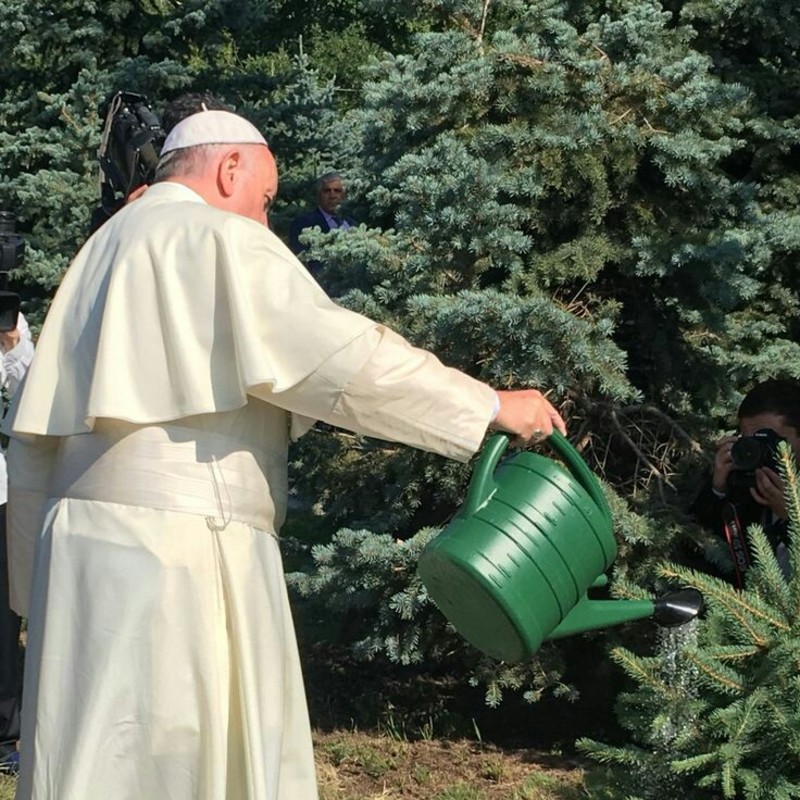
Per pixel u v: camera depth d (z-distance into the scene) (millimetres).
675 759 7137
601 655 11492
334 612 12117
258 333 6203
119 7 20531
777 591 7211
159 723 6199
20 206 19766
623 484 11141
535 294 10609
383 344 6195
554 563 6293
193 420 6387
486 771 10500
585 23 12023
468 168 10484
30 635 6551
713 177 10930
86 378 6461
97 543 6312
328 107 20953
